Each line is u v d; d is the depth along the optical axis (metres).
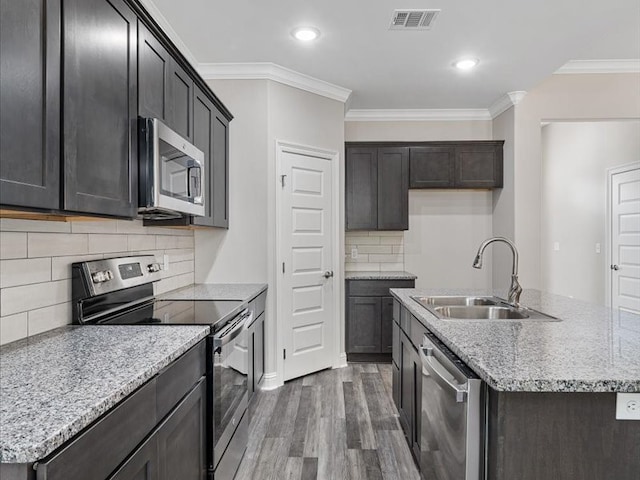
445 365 1.60
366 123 4.86
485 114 4.78
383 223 4.51
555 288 6.23
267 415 2.97
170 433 1.37
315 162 3.86
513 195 4.21
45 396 0.99
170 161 1.94
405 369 2.56
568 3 2.57
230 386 2.08
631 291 4.80
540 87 4.11
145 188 1.77
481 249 2.39
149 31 1.91
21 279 1.58
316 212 3.87
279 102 3.56
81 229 1.96
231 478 2.09
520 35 2.97
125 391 1.06
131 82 1.72
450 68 3.55
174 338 1.58
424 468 1.98
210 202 2.91
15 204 1.08
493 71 3.62
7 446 0.76
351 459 2.39
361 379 3.73
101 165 1.49
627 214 4.86
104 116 1.51
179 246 3.23
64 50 1.28
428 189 4.76
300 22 2.77
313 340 3.86
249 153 3.49
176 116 2.27
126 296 2.24
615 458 1.18
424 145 4.52
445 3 2.56
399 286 4.26
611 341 1.55
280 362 3.56
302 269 3.75
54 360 1.29
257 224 3.48
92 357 1.32
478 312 2.42
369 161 4.51
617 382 1.15
